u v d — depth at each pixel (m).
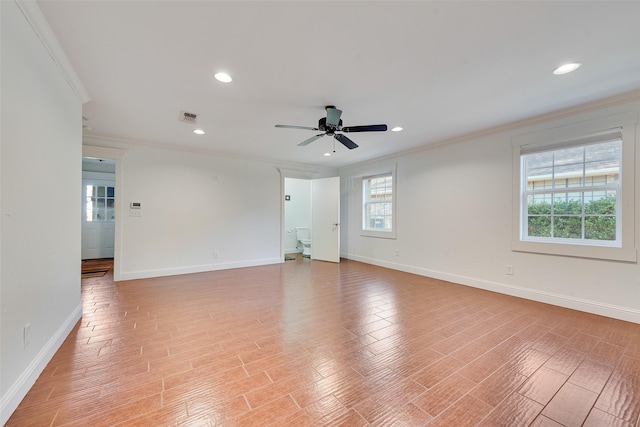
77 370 1.89
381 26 1.73
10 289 1.46
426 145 4.66
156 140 4.39
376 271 5.21
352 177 6.45
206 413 1.51
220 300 3.46
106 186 6.55
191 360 2.05
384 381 1.81
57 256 2.12
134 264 4.49
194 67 2.21
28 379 1.64
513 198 3.65
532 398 1.65
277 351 2.20
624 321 2.78
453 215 4.38
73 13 1.61
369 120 3.44
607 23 1.70
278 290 3.92
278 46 1.94
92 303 3.31
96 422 1.43
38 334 1.80
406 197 5.16
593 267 3.00
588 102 2.91
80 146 2.62
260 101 2.85
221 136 4.12
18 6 1.47
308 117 3.31
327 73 2.31
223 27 1.74
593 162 3.07
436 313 3.04
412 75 2.34
